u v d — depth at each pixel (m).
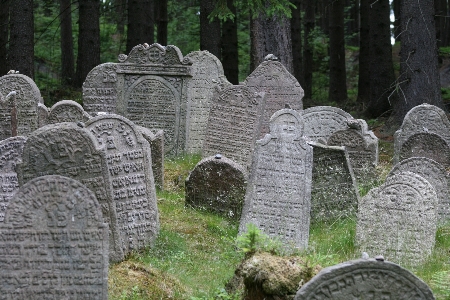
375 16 22.34
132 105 15.21
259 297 7.16
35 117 14.83
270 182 10.34
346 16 38.78
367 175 13.29
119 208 9.31
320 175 11.37
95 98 16.14
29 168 8.20
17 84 14.91
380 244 9.38
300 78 25.67
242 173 11.34
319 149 11.33
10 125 12.50
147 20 23.20
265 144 10.48
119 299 7.60
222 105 14.43
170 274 8.54
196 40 30.97
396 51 32.25
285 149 10.43
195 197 11.55
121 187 9.35
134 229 9.37
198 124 15.70
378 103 22.27
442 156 13.05
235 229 10.72
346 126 15.05
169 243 9.56
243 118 14.24
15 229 6.81
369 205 9.57
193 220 10.94
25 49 18.36
